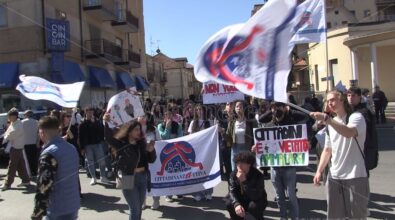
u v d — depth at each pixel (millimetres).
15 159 10711
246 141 8680
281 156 6734
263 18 4336
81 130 10750
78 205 4562
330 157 4918
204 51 4516
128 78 36562
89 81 29953
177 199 9070
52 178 4273
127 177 5895
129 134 5977
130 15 38312
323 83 36125
